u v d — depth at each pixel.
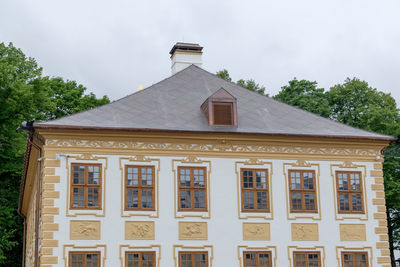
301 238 31.53
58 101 55.97
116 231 29.48
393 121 51.22
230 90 36.19
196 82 36.47
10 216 44.47
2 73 44.09
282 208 31.70
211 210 30.83
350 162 33.19
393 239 49.12
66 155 29.73
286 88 56.47
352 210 32.59
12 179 47.44
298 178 32.34
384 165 48.62
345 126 34.53
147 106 33.03
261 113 34.19
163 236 29.95
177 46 40.72
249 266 30.62
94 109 31.95
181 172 31.00
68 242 28.86
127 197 30.06
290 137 32.28
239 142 31.95
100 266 28.95
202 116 32.94
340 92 54.69
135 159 30.58
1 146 46.03
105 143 30.44
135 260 29.42
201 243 30.31
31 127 29.86
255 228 31.11
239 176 31.61
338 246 31.88
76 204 29.42
